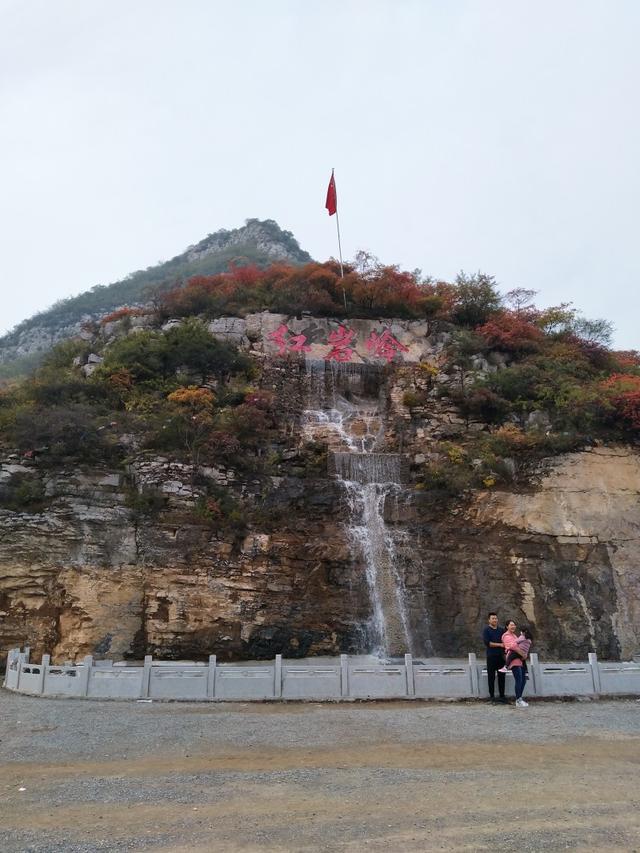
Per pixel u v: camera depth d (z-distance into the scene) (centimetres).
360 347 3962
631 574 2738
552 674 1731
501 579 2659
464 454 2998
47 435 2639
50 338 10662
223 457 2800
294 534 2658
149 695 1655
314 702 1641
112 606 2366
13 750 1201
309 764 1109
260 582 2520
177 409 2992
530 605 2612
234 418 3000
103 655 2292
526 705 1600
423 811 873
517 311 4212
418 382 3559
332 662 2342
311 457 3062
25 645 2339
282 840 776
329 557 2641
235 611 2447
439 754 1170
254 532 2597
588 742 1260
